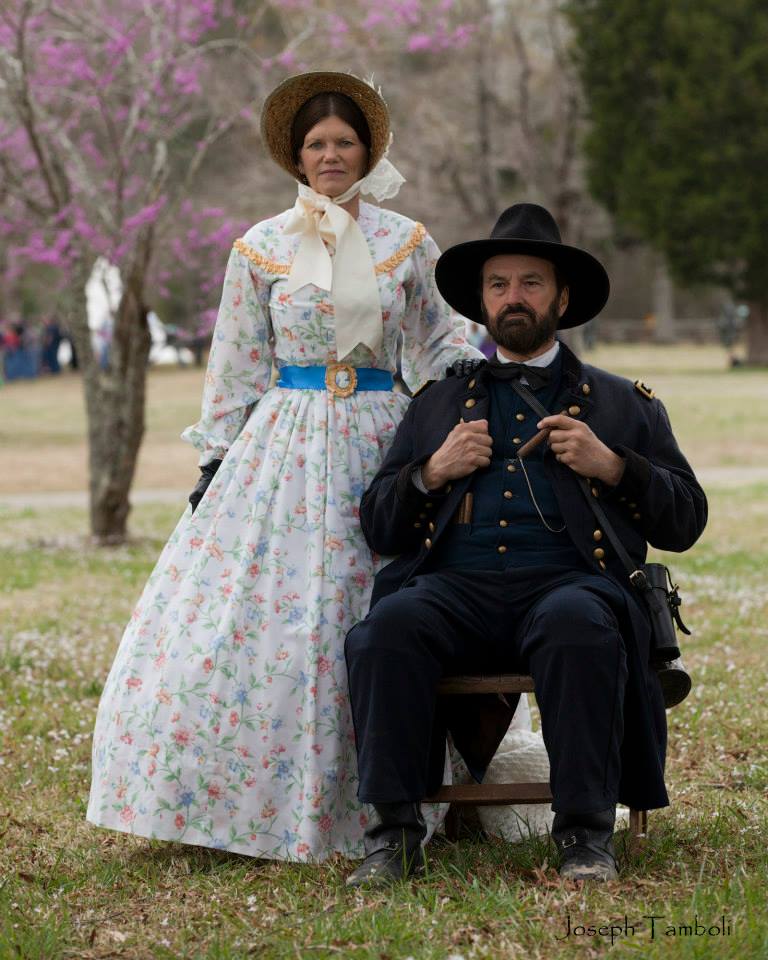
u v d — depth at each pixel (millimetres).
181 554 5301
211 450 5438
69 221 13852
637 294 66250
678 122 39500
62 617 10156
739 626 9156
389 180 5512
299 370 5441
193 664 5059
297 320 5363
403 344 5770
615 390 5148
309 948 3947
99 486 14586
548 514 4934
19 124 14070
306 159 5449
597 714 4438
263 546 5203
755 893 4133
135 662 5176
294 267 5363
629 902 4176
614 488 4902
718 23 39531
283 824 4992
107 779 5078
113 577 12227
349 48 16672
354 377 5406
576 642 4461
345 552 5211
